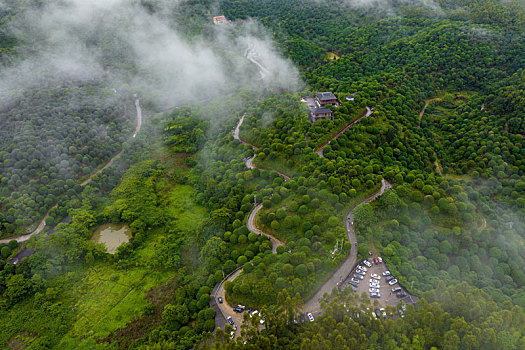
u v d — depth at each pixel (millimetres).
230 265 194500
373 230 192375
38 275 199500
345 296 154000
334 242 184750
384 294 160500
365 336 133250
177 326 175875
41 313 186750
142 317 186250
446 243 185250
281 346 138750
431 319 137500
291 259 178625
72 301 194000
